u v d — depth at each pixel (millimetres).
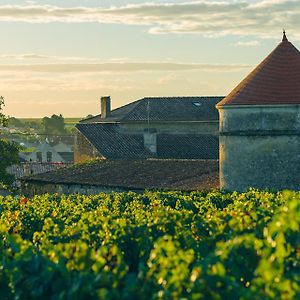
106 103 82312
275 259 15188
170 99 79375
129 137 71938
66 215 29641
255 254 16062
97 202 36750
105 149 69562
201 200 35344
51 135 171125
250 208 24672
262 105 39844
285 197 28484
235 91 41375
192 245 19219
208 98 79312
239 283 15750
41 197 40750
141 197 37781
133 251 21234
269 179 40031
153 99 79500
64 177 56219
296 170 39469
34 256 16422
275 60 41281
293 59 41062
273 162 39906
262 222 19844
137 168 53781
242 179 40781
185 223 23312
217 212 24406
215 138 73688
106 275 14188
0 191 68062
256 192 34188
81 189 53125
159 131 75500
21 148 65500
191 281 13508
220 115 41875
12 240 19203
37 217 28750
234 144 40938
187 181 46438
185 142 72750
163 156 70312
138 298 13602
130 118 75812
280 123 39688
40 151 117125
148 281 13953
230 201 34156
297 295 12648
